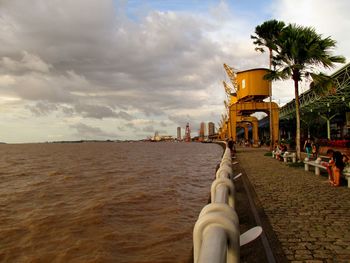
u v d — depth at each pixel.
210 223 1.94
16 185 24.94
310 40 17.20
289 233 5.72
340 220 6.50
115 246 9.60
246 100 49.56
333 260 4.46
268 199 8.89
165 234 10.62
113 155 75.00
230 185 4.11
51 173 33.47
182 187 21.50
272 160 23.72
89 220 12.67
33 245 10.10
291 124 59.16
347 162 10.77
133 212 13.91
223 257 1.45
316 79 17.95
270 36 24.42
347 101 29.98
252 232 2.51
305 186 10.98
